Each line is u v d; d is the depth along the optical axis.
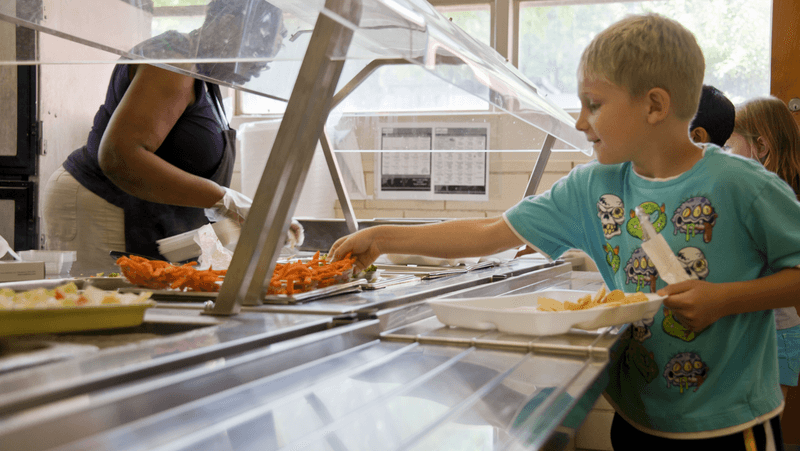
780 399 0.94
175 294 0.89
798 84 2.56
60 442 0.34
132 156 1.44
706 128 1.45
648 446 1.00
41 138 2.65
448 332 0.72
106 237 1.70
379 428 0.39
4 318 0.52
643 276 0.97
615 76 0.86
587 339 0.68
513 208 1.16
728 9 2.86
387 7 0.62
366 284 1.00
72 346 0.54
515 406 0.44
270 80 1.29
